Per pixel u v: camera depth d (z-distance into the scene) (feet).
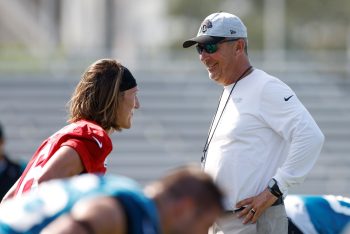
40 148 53.98
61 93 211.61
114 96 54.65
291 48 426.10
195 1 449.89
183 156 201.16
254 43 418.92
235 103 60.34
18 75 216.13
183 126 206.80
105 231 35.94
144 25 419.95
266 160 59.26
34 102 209.67
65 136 52.75
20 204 40.04
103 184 38.37
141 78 217.56
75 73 220.43
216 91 214.90
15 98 210.38
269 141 59.36
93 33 369.30
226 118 60.44
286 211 65.87
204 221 36.94
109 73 54.95
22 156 199.82
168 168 198.70
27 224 38.81
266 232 59.41
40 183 50.78
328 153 201.57
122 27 379.55
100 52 226.79
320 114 210.18
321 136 58.75
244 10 437.58
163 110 209.67
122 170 197.57
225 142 59.88
